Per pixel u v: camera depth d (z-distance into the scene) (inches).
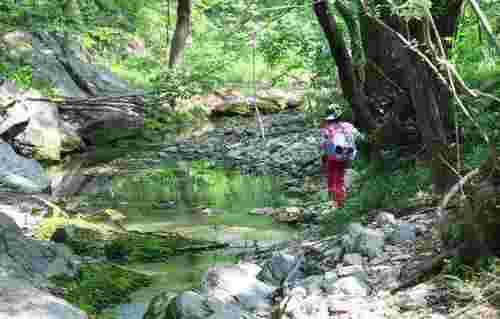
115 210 425.4
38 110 644.7
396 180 351.3
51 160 617.9
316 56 505.0
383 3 289.6
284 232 359.6
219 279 249.3
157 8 1211.9
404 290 215.0
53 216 386.6
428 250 239.0
